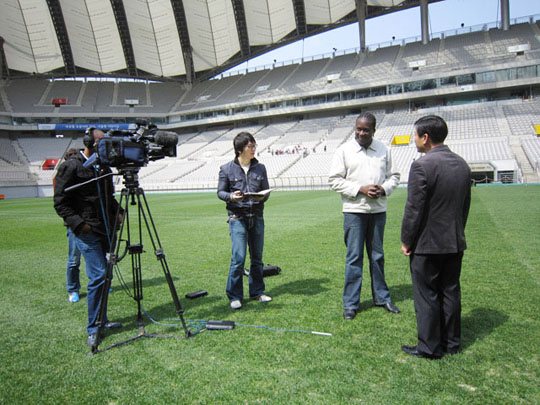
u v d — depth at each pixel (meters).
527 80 32.97
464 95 36.75
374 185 3.33
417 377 2.38
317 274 5.00
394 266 5.23
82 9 40.59
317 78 43.75
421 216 2.60
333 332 3.11
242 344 2.96
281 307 3.78
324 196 20.81
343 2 40.69
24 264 6.36
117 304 4.19
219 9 42.09
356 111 42.25
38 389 2.41
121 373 2.59
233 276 3.88
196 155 43.53
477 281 4.29
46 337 3.28
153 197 27.61
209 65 50.34
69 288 4.37
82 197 3.26
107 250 3.48
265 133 43.88
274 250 6.65
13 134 47.50
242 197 3.68
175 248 7.31
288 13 42.44
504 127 30.38
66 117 47.56
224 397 2.24
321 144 37.34
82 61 46.09
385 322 3.29
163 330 3.35
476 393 2.18
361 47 43.97
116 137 3.08
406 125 35.34
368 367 2.52
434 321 2.60
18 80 49.19
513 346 2.74
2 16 39.62
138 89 53.34
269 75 49.38
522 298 3.71
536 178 24.69
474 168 26.62
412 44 42.44
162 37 45.69
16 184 40.19
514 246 5.98
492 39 37.41
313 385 2.32
